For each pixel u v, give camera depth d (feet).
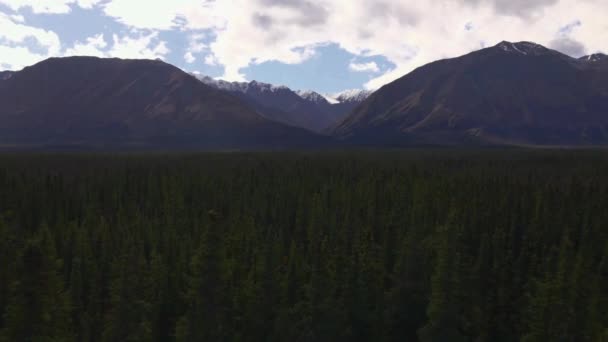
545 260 218.38
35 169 581.53
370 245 221.25
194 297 140.67
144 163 654.53
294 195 404.36
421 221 282.77
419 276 175.22
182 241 264.93
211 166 632.79
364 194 390.42
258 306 178.70
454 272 154.30
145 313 159.84
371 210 326.44
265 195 410.93
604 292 193.06
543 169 616.39
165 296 196.34
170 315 194.90
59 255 260.01
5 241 202.28
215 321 136.87
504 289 202.69
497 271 211.41
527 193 360.07
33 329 109.70
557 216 296.71
